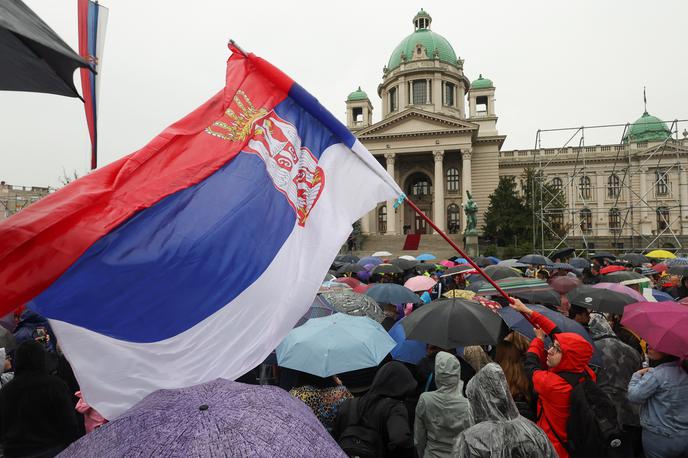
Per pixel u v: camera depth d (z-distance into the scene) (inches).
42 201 126.0
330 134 187.8
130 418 90.2
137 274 132.6
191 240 142.3
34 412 175.6
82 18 176.2
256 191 160.1
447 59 2866.6
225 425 85.8
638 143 2283.5
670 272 526.3
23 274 115.5
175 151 154.3
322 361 182.9
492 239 2197.3
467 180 2362.2
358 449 148.8
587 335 227.9
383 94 3009.4
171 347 133.6
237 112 171.5
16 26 72.4
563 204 1908.2
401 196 189.8
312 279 164.4
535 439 119.5
